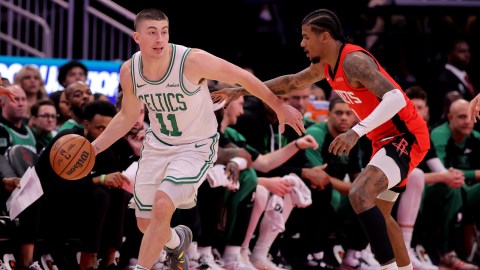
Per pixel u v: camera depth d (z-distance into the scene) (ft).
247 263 36.88
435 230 44.01
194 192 26.17
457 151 44.75
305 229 39.63
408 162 27.99
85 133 33.47
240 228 36.42
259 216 37.37
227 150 36.09
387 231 27.25
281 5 60.59
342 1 58.54
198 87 26.32
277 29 61.67
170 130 26.58
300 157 39.86
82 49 55.52
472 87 55.93
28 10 55.57
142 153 27.17
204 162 26.40
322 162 40.14
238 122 39.93
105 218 33.71
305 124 42.80
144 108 36.55
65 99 38.75
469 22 58.85
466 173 44.06
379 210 27.22
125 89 26.96
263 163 37.99
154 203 25.44
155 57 25.66
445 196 43.14
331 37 27.71
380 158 27.63
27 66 42.93
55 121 38.60
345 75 27.48
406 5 56.54
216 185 34.65
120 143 35.68
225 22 61.82
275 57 57.72
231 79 26.30
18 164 33.47
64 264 34.04
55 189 32.35
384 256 26.99
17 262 31.58
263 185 37.27
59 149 27.17
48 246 33.71
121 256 35.55
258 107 40.52
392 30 58.03
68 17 55.42
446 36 57.52
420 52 57.21
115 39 57.57
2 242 31.50
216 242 36.60
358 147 41.19
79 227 33.32
